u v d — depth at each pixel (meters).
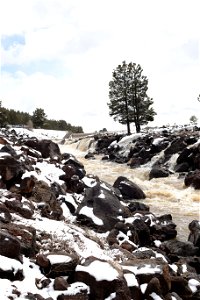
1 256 6.66
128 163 32.97
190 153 26.84
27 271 6.88
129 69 49.69
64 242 8.82
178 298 7.54
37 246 8.12
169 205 19.12
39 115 84.50
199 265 10.59
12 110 85.88
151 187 23.38
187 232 14.45
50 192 12.96
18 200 10.70
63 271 6.98
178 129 42.03
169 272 8.25
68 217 13.14
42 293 6.29
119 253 9.84
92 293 6.56
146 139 36.91
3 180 12.23
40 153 19.45
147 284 7.27
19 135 49.09
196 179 21.67
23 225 8.42
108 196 13.70
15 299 5.76
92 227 12.48
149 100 50.06
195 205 19.03
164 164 29.08
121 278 6.70
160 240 13.21
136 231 12.35
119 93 50.31
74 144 53.09
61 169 16.91
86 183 17.30
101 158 39.09
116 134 49.28
